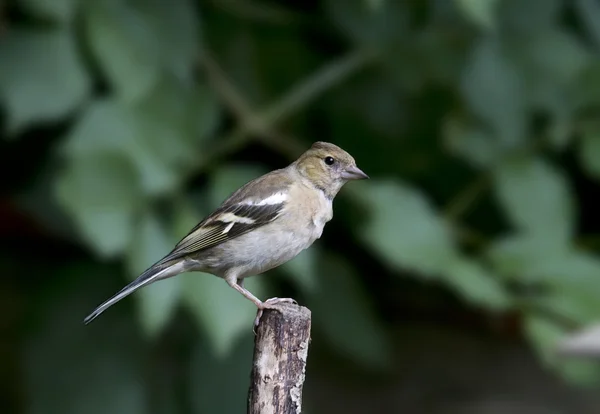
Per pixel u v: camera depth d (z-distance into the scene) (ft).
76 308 35.06
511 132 35.96
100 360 34.65
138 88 31.60
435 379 43.14
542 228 35.27
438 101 39.68
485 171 37.22
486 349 45.55
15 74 31.22
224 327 29.09
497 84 35.78
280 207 26.78
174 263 27.04
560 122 36.09
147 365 34.96
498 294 32.99
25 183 36.83
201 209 32.65
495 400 42.47
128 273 34.06
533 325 33.60
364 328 37.52
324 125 40.37
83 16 31.65
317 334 40.42
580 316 33.50
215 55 37.76
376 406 42.14
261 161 40.16
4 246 40.96
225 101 36.42
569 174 42.91
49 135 36.04
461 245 38.37
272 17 37.86
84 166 30.12
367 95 39.65
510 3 35.50
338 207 38.99
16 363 39.40
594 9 36.65
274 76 38.73
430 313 45.68
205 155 33.94
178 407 35.04
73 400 34.35
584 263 34.55
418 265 32.83
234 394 34.45
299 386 22.56
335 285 37.58
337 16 36.29
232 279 27.09
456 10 35.37
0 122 36.50
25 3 30.89
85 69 31.94
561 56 35.58
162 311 29.19
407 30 36.24
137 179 30.30
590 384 33.83
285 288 39.27
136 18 32.07
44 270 40.75
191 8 32.60
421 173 40.91
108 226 29.96
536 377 43.93
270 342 22.53
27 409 34.45
